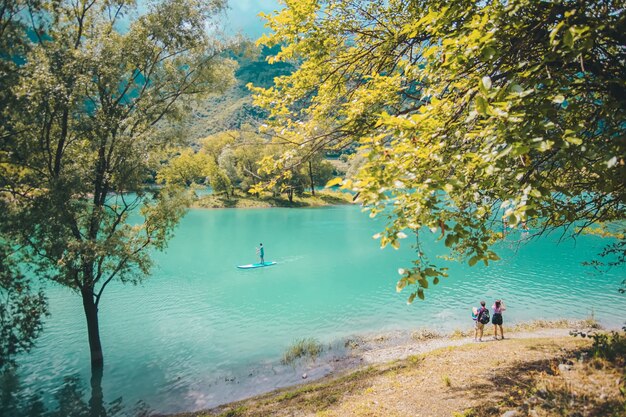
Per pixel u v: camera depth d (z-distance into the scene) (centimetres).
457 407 981
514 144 406
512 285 3086
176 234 5744
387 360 1811
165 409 1505
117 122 1683
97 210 1648
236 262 4038
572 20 438
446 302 2714
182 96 1942
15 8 1489
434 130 516
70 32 1708
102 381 1722
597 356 934
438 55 558
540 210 668
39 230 1476
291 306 2697
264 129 816
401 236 455
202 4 1841
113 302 2805
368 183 444
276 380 1711
